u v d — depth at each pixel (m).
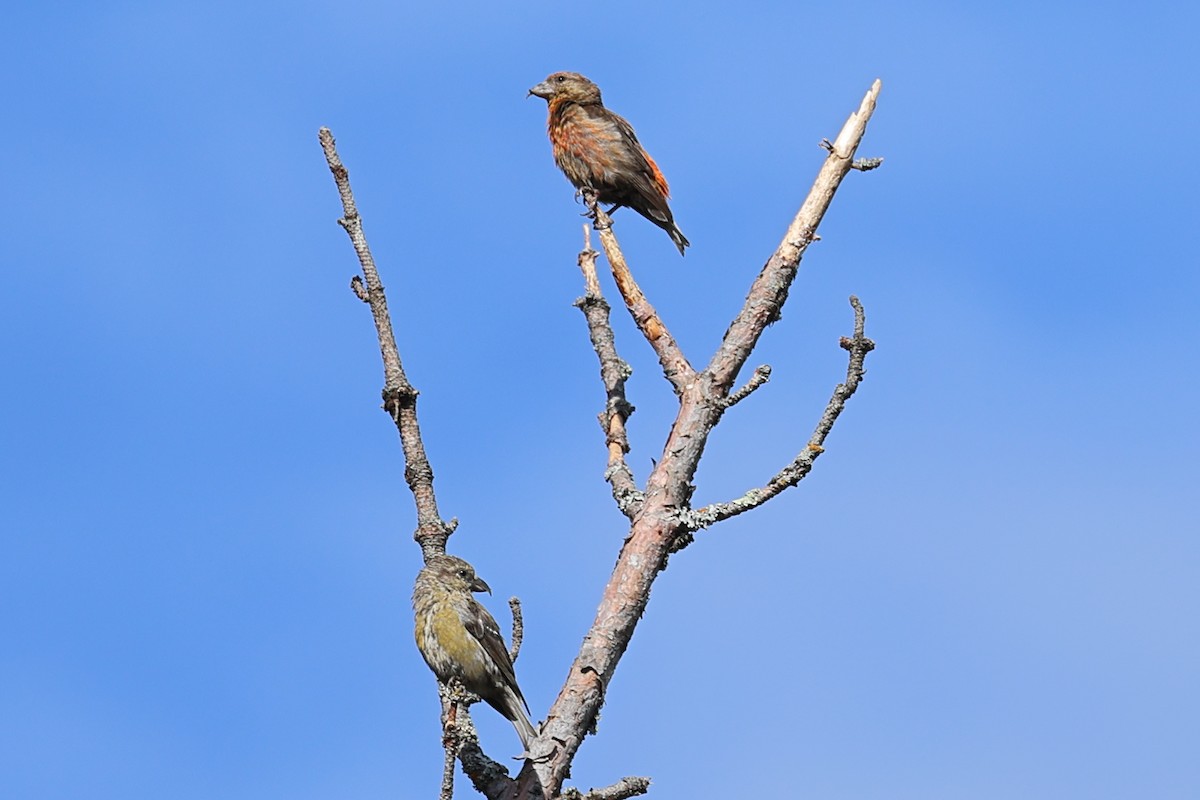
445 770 8.58
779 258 10.30
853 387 9.84
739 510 9.50
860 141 10.68
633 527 9.43
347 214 10.62
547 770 8.59
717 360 9.97
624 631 9.09
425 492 10.27
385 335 10.44
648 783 8.74
